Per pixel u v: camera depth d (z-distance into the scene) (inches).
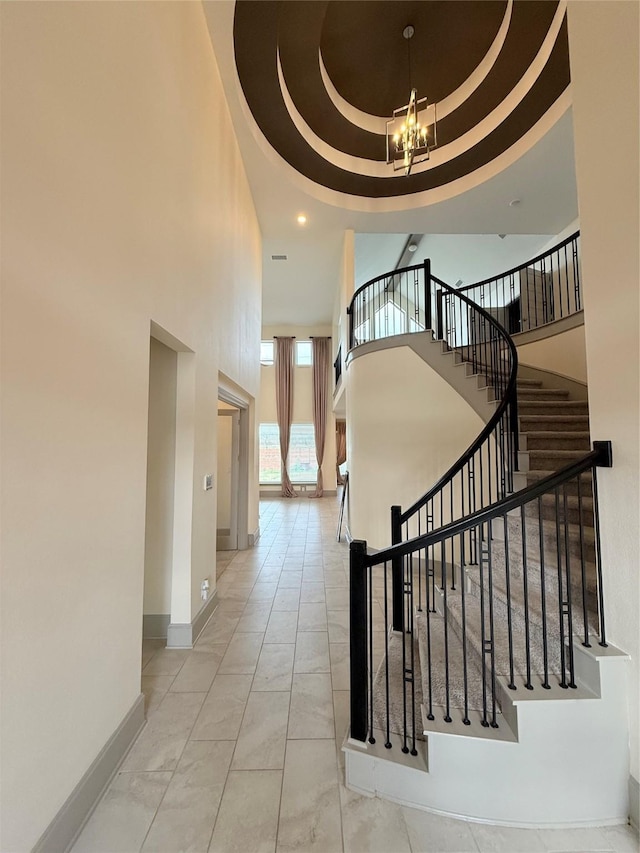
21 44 45.1
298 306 375.9
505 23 146.8
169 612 112.5
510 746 56.4
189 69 103.9
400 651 93.3
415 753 61.1
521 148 183.0
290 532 256.4
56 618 50.9
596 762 56.4
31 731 46.1
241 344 179.5
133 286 72.8
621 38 57.7
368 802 58.9
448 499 160.1
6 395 43.2
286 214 226.8
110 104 64.5
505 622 79.4
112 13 65.2
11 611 43.5
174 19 93.2
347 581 161.8
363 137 195.9
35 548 47.3
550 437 124.2
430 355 167.9
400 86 178.7
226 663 98.7
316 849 51.7
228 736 72.6
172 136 92.1
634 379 56.4
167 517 113.0
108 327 64.1
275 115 166.2
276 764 66.0
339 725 75.8
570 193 208.8
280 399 415.5
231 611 131.5
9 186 43.5
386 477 177.6
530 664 66.6
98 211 61.1
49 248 50.1
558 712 56.7
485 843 52.9
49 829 48.3
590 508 93.2
